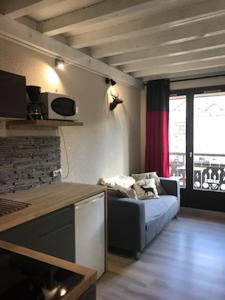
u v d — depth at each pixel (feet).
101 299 7.09
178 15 7.53
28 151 8.11
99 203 8.14
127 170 14.51
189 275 8.29
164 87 14.75
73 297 2.64
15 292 2.65
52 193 7.59
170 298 7.14
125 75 13.56
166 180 13.62
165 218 11.25
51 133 9.09
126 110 14.28
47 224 6.07
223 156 14.61
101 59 11.59
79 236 7.20
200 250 10.02
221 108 14.38
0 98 6.14
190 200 15.06
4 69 7.41
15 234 5.24
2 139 7.31
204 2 7.13
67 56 9.48
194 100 14.70
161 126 14.84
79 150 10.56
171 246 10.37
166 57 11.83
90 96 11.19
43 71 8.74
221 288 7.61
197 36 8.72
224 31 8.32
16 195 7.34
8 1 6.96
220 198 14.26
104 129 12.26
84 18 7.53
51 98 7.58
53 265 3.20
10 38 7.52
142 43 9.68
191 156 14.89
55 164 9.18
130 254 9.76
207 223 12.95
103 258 8.41
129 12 7.09
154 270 8.61
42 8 7.05
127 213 9.21
